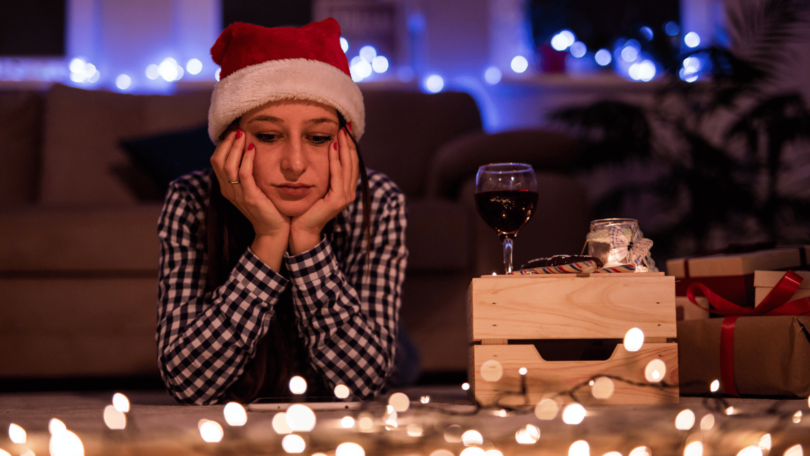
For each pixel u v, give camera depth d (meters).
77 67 2.94
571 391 0.90
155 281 1.75
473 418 0.74
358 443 0.68
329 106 0.99
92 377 1.75
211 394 1.02
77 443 0.64
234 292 0.98
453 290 1.81
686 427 0.68
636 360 0.90
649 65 3.07
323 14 3.15
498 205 0.97
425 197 2.43
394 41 3.15
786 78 3.01
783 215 2.60
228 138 0.99
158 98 2.51
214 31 3.12
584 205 1.86
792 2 2.87
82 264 1.72
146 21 3.02
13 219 1.72
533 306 0.91
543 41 3.12
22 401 1.23
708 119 2.94
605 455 0.66
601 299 0.91
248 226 1.09
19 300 1.73
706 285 1.15
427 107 2.51
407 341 1.40
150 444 0.67
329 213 1.00
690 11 3.15
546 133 1.94
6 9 3.01
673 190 2.68
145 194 2.18
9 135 2.43
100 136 2.41
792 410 0.74
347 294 1.03
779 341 0.95
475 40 3.03
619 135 2.66
